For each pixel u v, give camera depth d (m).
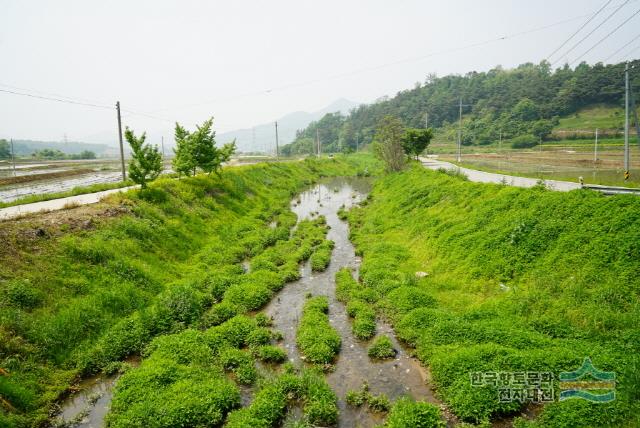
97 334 13.60
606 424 8.31
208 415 9.92
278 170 55.78
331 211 38.19
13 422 9.53
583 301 12.43
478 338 12.16
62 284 14.69
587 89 90.75
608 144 66.62
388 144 51.41
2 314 12.12
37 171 62.41
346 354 13.20
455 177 30.45
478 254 17.33
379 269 19.38
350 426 9.83
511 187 21.31
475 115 114.94
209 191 32.81
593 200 15.75
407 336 13.54
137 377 11.19
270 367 12.55
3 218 18.08
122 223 20.38
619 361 9.77
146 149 26.09
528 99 101.19
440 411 9.96
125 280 16.67
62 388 11.26
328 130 183.75
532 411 9.51
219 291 18.02
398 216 29.05
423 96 149.75
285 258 23.02
